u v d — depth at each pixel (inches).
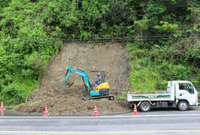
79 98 702.5
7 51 815.1
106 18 945.5
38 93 746.8
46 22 921.5
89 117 528.7
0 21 936.3
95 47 889.5
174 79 772.0
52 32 888.3
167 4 869.2
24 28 861.2
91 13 909.2
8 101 722.8
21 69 787.4
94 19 909.2
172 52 809.5
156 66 799.1
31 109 627.2
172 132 384.2
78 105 625.6
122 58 849.5
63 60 857.5
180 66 773.3
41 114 592.4
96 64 847.1
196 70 784.3
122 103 658.8
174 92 601.0
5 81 769.6
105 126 432.5
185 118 488.7
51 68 832.3
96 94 679.7
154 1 865.5
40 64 770.8
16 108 675.4
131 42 894.4
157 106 600.1
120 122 463.5
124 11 926.4
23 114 600.7
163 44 852.6
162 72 786.8
